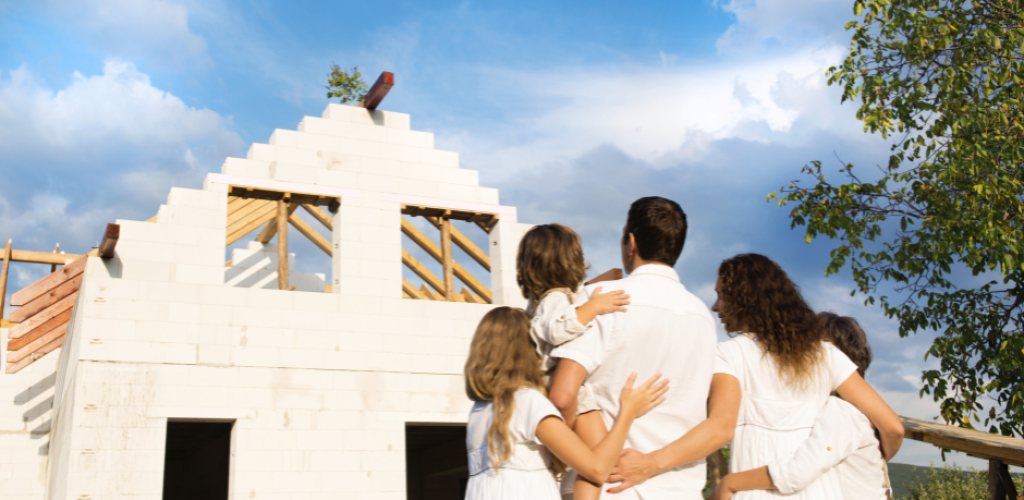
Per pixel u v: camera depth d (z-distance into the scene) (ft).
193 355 31.60
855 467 9.21
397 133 39.32
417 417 34.99
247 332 32.83
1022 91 28.71
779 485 8.53
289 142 36.52
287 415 32.55
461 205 39.99
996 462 16.03
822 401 9.11
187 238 33.27
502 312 8.11
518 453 7.54
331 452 32.86
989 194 28.07
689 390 7.96
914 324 31.48
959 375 31.27
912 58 30.01
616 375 7.72
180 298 32.01
